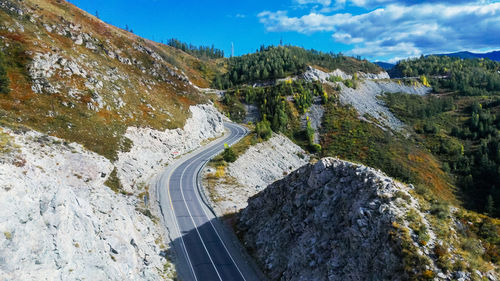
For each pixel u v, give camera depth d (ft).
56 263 47.85
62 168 90.99
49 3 242.17
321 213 78.84
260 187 179.93
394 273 53.01
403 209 62.13
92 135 139.03
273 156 236.22
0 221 41.29
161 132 189.78
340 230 71.56
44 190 52.39
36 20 190.39
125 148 150.92
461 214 65.41
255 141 235.20
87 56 196.24
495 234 59.00
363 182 73.15
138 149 160.76
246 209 120.67
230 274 88.07
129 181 135.95
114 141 147.74
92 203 76.95
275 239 92.38
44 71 151.02
